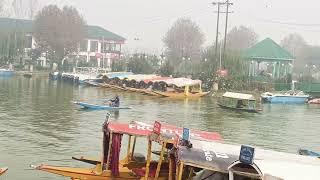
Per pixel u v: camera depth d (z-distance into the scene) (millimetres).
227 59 87312
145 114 49781
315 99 79375
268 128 45250
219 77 84000
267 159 15859
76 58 120375
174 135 18891
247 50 98000
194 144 17234
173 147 17844
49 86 81562
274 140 38750
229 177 15219
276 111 62844
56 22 114250
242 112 58062
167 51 140125
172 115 50281
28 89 72812
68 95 66688
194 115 51438
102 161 20578
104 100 61688
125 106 55969
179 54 133875
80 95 67875
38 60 117875
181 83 72812
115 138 19844
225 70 84938
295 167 14844
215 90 80812
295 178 14078
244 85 85125
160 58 114938
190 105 62000
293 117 56312
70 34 115375
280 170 14523
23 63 116938
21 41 117375
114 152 19828
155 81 77000
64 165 25359
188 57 115125
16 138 32250
